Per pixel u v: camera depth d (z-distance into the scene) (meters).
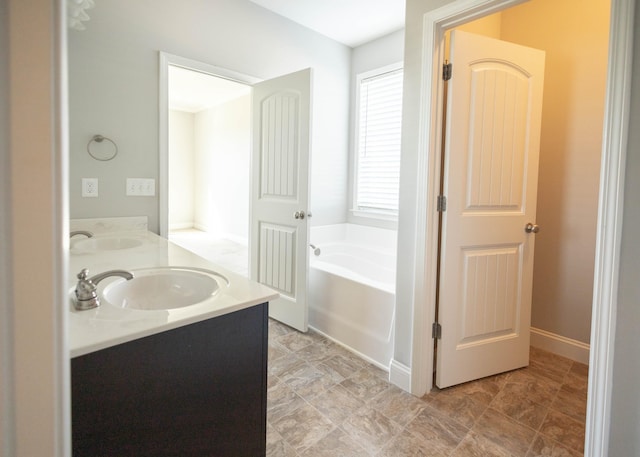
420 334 1.87
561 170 2.35
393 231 3.33
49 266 0.45
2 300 0.42
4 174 0.41
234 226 6.04
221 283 1.18
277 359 2.27
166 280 1.32
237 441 1.06
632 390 1.01
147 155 2.29
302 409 1.75
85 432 0.76
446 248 1.89
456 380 1.99
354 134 3.65
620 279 1.02
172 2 2.34
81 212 2.08
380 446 1.51
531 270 2.16
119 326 0.83
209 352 0.96
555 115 2.36
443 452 1.48
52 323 0.46
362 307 2.32
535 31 2.42
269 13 2.89
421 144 1.81
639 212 0.98
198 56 2.49
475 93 1.88
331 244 3.56
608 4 2.12
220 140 6.32
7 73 0.41
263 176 2.93
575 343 2.33
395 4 2.79
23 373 0.44
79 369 0.74
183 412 0.92
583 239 2.28
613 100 1.01
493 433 1.60
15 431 0.44
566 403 1.84
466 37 1.82
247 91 5.26
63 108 0.45
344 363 2.23
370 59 3.46
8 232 0.42
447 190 1.86
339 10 2.88
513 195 2.05
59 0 0.43
